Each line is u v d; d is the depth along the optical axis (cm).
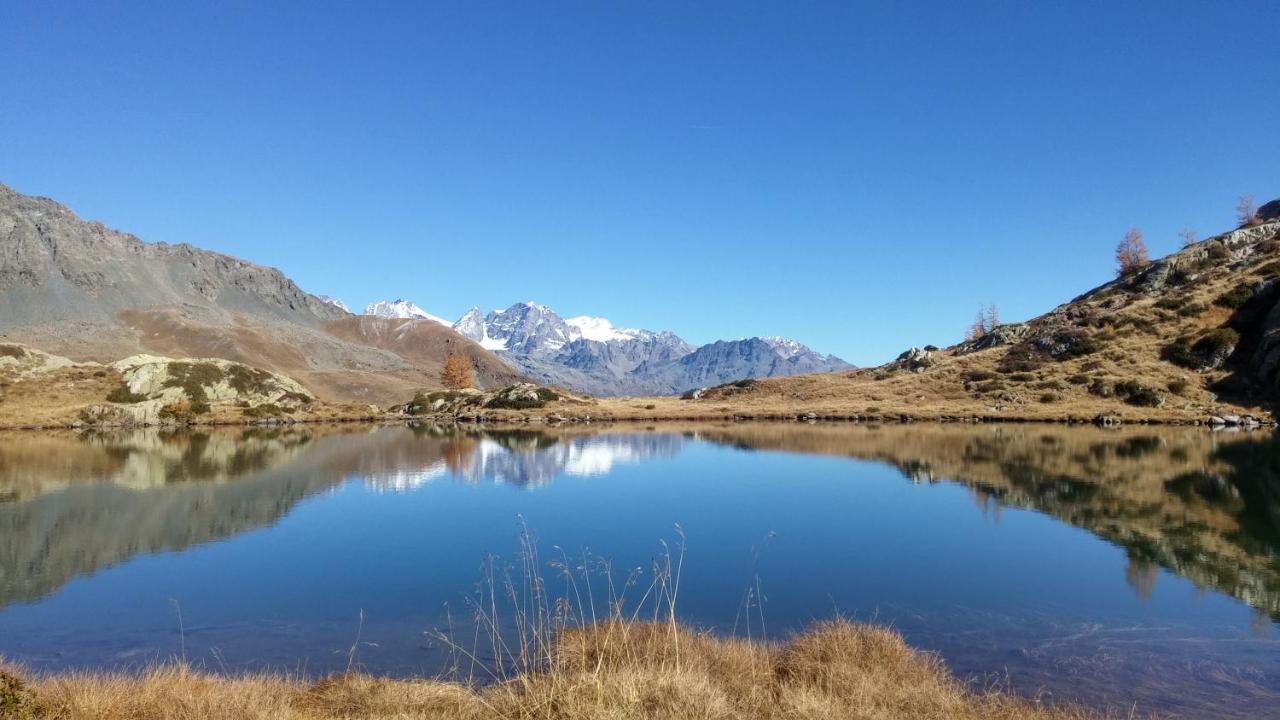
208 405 11038
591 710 930
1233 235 11694
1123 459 4728
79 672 1383
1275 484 3678
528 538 2620
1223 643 1531
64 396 10525
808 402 11169
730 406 11531
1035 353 10706
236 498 3584
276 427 9594
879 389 11181
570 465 4947
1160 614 1747
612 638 1280
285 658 1468
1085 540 2556
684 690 981
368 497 3625
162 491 3778
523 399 12081
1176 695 1249
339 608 1831
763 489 3794
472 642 1547
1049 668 1384
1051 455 5016
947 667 1382
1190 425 7200
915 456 5153
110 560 2358
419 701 1038
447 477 4356
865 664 1184
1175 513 3009
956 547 2477
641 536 2705
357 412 12538
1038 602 1850
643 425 9338
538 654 1283
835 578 2102
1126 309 10706
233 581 2097
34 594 1972
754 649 1340
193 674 1203
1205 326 9344
